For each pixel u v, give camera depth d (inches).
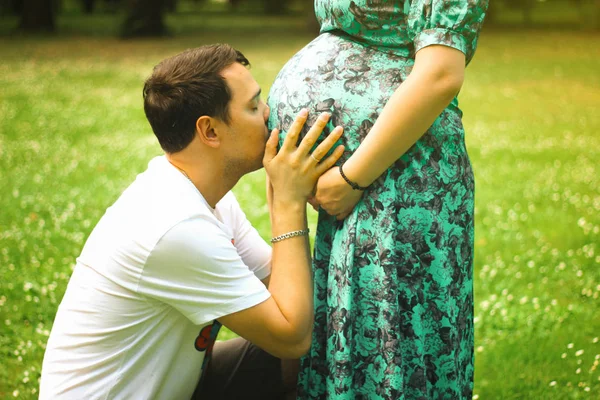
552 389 125.3
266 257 102.3
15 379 129.6
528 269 184.9
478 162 313.1
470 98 499.2
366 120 81.4
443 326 85.4
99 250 83.2
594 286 172.4
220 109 81.9
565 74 614.2
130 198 84.2
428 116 76.4
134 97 490.3
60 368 84.2
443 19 74.9
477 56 737.6
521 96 506.9
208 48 84.1
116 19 1201.4
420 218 83.0
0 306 158.2
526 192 262.7
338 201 82.5
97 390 83.6
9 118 409.1
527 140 362.9
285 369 101.7
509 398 123.7
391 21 80.1
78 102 467.8
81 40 870.4
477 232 217.8
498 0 1228.5
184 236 79.7
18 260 186.4
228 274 81.7
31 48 783.1
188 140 83.4
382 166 79.4
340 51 83.2
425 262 84.1
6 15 1241.4
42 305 158.4
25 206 237.3
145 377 85.4
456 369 87.1
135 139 360.2
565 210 240.1
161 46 802.8
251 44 822.5
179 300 81.7
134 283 81.1
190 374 89.1
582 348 140.6
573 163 312.2
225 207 99.6
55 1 1333.7
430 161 82.7
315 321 89.9
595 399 121.6
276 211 85.6
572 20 1159.6
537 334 146.7
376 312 83.2
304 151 83.0
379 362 83.5
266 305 82.6
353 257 83.4
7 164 301.7
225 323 84.0
